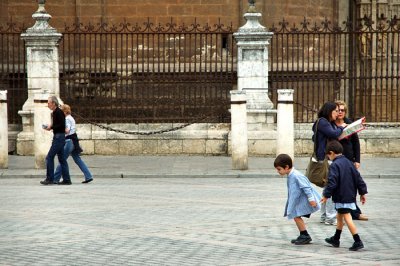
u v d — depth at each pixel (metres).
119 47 60.47
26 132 51.00
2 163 45.31
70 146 40.66
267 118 50.91
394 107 68.31
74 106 52.69
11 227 28.61
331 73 60.91
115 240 26.28
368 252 24.52
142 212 31.78
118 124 51.47
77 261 23.33
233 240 26.25
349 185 25.02
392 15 70.75
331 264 22.91
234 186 39.72
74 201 34.69
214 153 51.34
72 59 60.06
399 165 47.75
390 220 30.27
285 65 61.44
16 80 52.47
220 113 53.41
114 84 56.06
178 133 51.38
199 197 35.88
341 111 30.73
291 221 29.88
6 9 60.50
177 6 61.00
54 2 60.81
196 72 56.03
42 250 24.83
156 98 54.41
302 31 51.12
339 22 69.31
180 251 24.56
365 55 57.53
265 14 61.66
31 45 50.75
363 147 51.47
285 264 22.88
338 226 25.27
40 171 44.38
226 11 61.09
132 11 60.97
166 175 43.47
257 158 50.19
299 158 50.41
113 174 43.53
